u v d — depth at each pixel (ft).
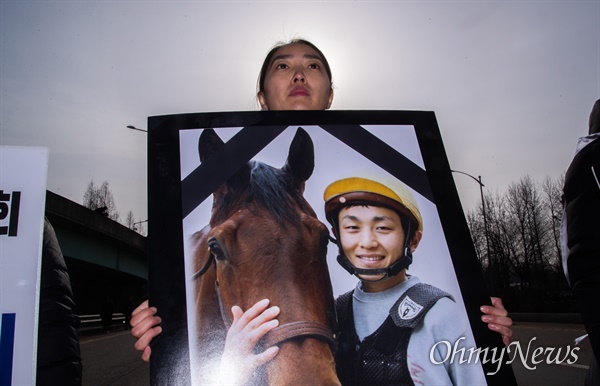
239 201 4.05
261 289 3.73
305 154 4.30
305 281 3.79
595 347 3.95
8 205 3.66
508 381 3.66
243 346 3.55
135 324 3.58
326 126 4.47
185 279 3.72
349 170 4.28
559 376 14.80
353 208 4.11
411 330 3.71
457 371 3.63
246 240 3.89
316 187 4.18
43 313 3.81
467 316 3.81
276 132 4.37
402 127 4.57
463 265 4.00
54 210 51.29
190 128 4.28
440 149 4.51
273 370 3.50
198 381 3.44
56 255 4.13
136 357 25.86
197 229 3.90
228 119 4.37
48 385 3.60
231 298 3.69
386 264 3.92
